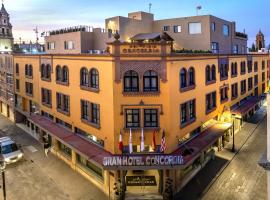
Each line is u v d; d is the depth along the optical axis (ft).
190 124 106.52
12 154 122.01
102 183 100.12
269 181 44.06
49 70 134.82
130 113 94.53
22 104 173.37
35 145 144.25
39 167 118.62
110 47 92.84
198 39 146.41
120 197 91.20
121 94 92.99
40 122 136.77
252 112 195.62
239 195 94.27
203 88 115.34
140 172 96.68
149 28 157.38
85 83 108.27
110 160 88.38
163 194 91.50
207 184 101.60
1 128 175.52
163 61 91.50
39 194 97.60
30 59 155.02
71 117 118.62
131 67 92.02
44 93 143.43
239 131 160.45
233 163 118.32
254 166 115.14
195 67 107.96
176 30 152.46
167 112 93.09
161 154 94.02
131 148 91.76
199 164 112.16
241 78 165.27
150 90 93.61
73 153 115.24
